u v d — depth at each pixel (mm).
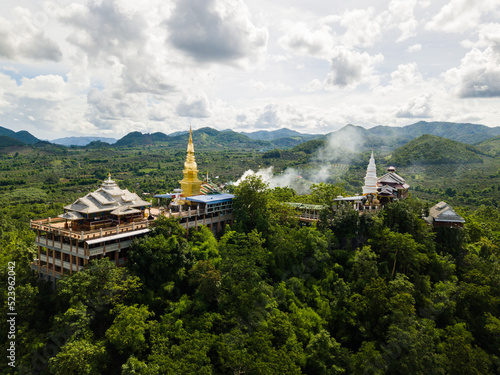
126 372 50438
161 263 64938
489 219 149500
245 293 66000
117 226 67062
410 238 85125
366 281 78500
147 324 57969
